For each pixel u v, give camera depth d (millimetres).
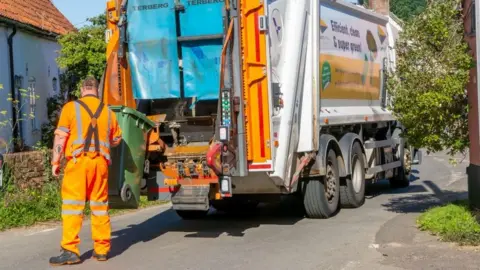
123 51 9320
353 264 7027
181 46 9219
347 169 11555
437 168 19859
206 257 7633
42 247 8562
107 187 7648
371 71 13844
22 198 10859
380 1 15148
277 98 9133
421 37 8734
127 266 7211
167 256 7730
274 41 9133
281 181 9203
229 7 8578
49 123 19031
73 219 7320
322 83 10922
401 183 15492
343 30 12203
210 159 8117
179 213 10898
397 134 15133
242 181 9266
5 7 17656
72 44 17234
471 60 8523
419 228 8672
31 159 11547
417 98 8555
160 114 9812
